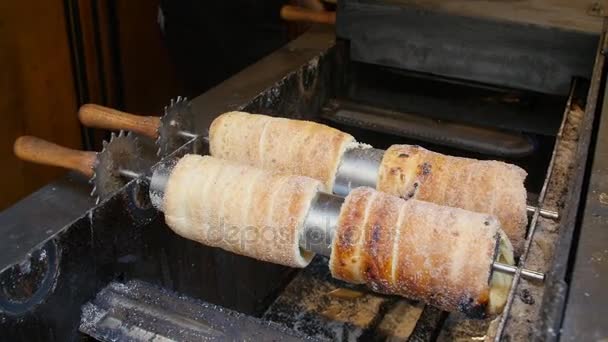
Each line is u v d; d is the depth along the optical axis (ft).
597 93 2.83
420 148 2.71
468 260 2.25
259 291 3.74
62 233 2.57
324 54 3.92
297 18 4.19
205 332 2.49
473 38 3.67
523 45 3.57
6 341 2.47
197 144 3.05
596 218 2.33
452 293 2.29
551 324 1.98
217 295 3.39
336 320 3.66
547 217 2.53
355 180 2.69
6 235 2.56
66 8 4.74
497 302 2.29
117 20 5.29
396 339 3.55
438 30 3.72
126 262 2.82
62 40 4.89
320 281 3.92
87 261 2.67
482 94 3.96
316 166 2.72
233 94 3.48
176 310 2.58
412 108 4.14
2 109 4.54
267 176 2.55
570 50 3.49
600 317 2.06
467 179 2.57
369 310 3.72
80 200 2.73
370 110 4.04
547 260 2.42
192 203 2.55
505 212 2.52
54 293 2.58
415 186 2.60
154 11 5.78
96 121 2.97
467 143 3.82
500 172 2.56
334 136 2.75
